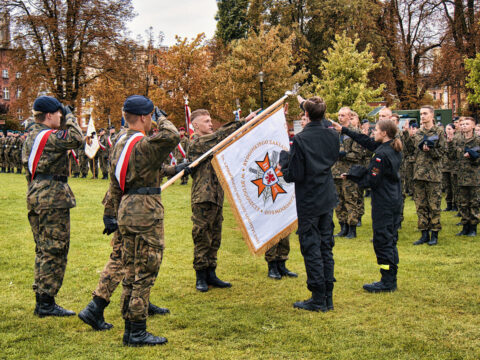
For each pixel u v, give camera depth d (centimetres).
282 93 2575
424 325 407
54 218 428
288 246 564
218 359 349
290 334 393
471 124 889
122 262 385
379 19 3478
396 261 504
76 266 611
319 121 461
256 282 550
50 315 436
